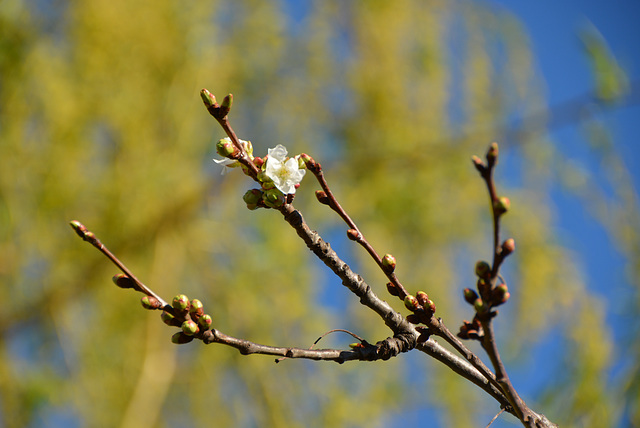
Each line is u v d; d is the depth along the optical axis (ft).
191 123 17.99
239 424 16.37
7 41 16.39
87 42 17.37
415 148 19.40
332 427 16.34
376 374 17.92
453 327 18.39
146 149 17.02
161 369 16.11
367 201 19.10
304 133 20.12
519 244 18.25
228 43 20.03
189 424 16.44
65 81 16.81
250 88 19.98
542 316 16.33
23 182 15.98
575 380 11.50
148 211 16.33
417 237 19.26
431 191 19.20
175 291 16.63
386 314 5.93
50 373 15.24
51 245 16.17
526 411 4.96
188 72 18.35
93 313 16.16
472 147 19.58
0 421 14.51
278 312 16.92
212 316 16.90
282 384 16.67
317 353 5.60
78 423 15.30
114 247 16.15
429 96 20.57
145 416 15.25
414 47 20.97
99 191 16.52
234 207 17.95
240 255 17.44
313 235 5.69
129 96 17.13
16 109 16.24
